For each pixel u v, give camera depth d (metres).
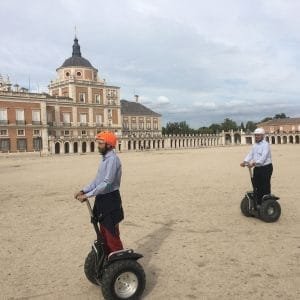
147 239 8.83
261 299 5.57
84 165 36.56
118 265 5.53
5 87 88.81
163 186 18.03
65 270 6.93
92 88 98.56
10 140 80.56
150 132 129.50
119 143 103.69
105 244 5.86
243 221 10.36
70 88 94.69
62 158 54.97
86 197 5.63
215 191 15.94
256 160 10.28
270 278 6.33
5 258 7.62
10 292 6.01
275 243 8.25
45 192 17.08
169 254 7.70
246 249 7.87
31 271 6.89
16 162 45.19
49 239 8.97
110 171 5.72
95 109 98.94
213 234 9.10
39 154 77.00
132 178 22.08
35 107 84.50
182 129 163.00
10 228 10.11
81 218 11.21
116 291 5.54
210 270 6.76
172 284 6.20
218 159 41.72
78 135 94.81
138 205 13.08
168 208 12.41
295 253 7.55
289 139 149.88
